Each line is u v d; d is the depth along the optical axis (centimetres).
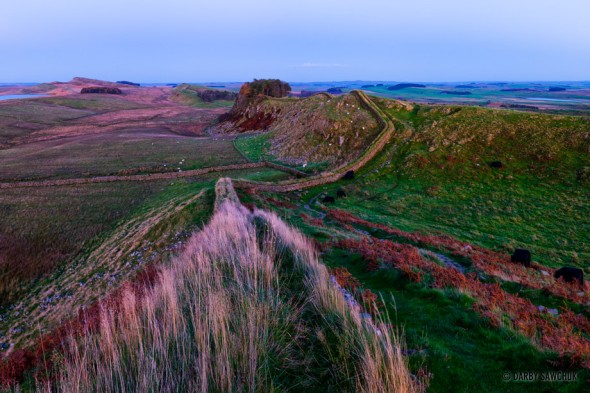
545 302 1544
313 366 738
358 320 829
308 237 2144
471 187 4662
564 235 3291
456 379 769
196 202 3572
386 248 2123
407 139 6234
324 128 7175
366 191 4847
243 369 685
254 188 4444
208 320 846
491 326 1022
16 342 2083
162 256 2570
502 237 3278
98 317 1230
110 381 700
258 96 12294
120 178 5700
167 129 12588
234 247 1576
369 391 613
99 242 3397
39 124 12862
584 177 4359
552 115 5856
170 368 689
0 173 5975
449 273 1545
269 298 967
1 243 3319
